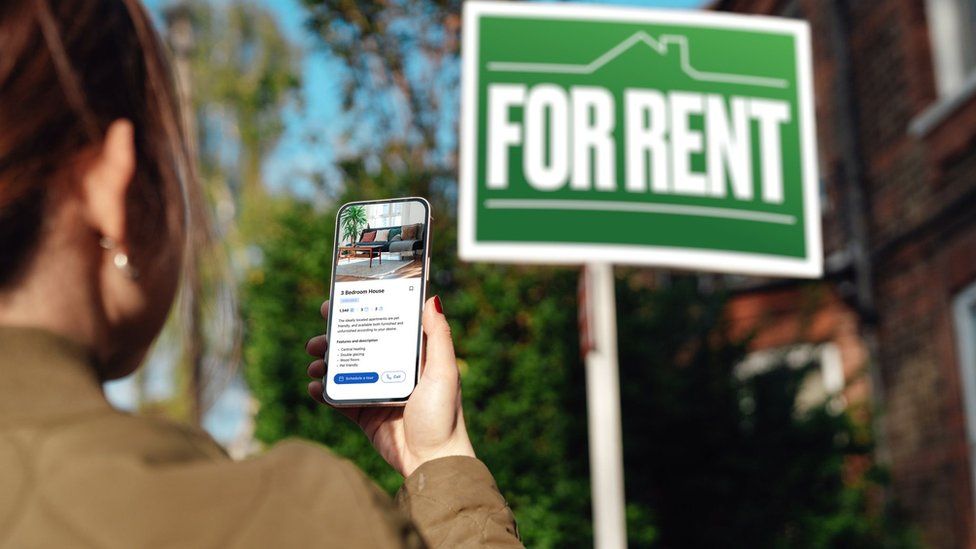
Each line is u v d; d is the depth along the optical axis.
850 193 7.94
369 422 1.01
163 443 0.50
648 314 5.26
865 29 7.97
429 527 0.84
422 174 5.87
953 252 6.56
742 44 4.09
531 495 4.41
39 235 0.54
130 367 0.61
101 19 0.58
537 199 3.79
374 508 0.50
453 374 0.96
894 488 7.18
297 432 4.70
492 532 0.84
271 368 4.73
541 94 3.89
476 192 3.77
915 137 7.08
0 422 0.48
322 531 0.48
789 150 4.01
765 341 7.97
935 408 6.76
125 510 0.45
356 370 1.00
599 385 3.61
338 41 7.13
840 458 5.16
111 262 0.57
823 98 8.56
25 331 0.52
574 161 3.84
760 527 4.92
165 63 0.64
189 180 0.66
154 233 0.60
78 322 0.55
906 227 7.20
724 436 4.98
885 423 7.37
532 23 3.95
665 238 3.82
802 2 8.95
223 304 0.69
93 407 0.50
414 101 7.11
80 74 0.56
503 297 4.73
